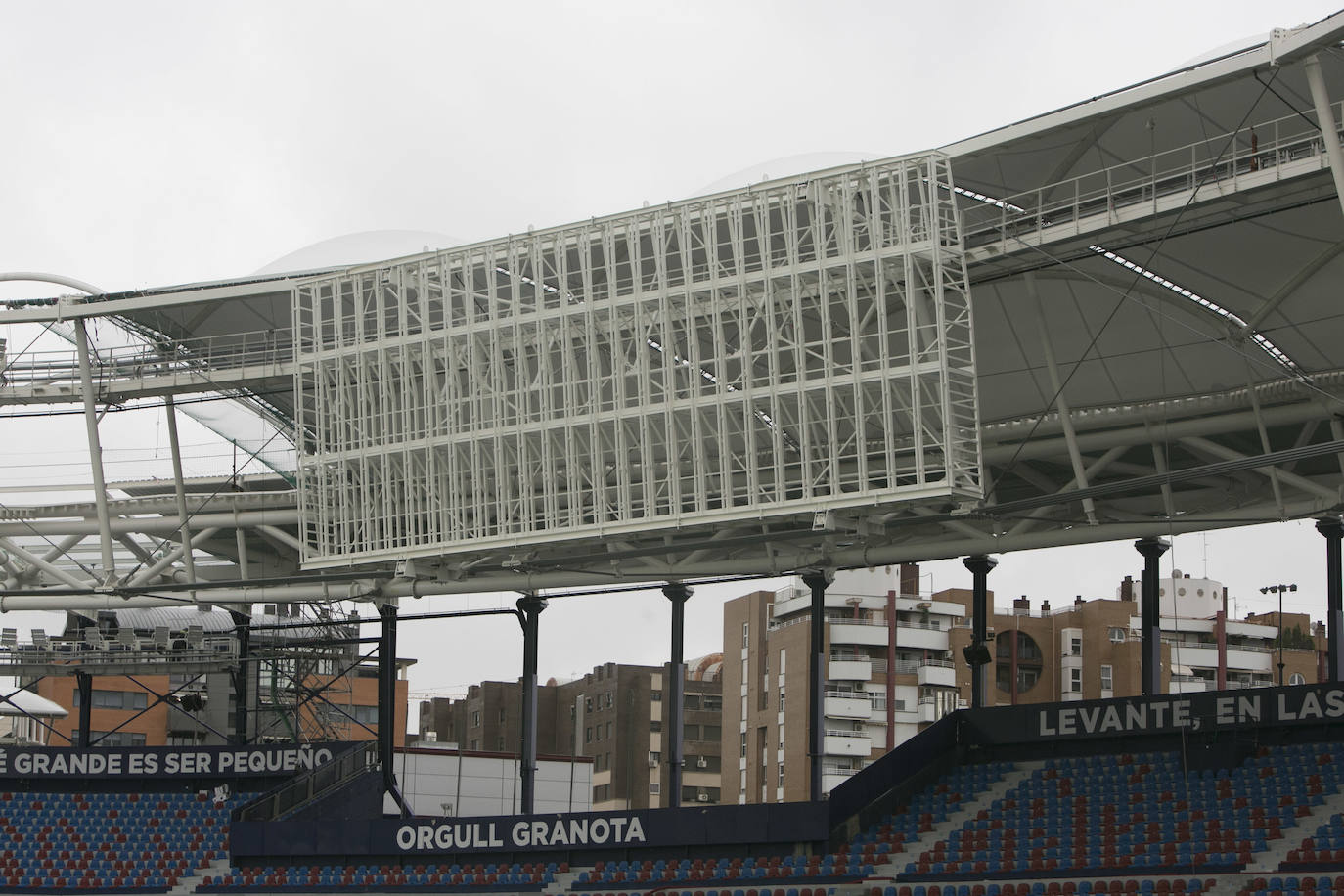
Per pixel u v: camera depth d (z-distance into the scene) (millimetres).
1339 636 49312
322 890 54281
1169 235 42969
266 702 70000
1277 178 40031
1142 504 53969
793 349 47250
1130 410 51062
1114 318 50156
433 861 54531
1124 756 51750
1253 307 47344
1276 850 44281
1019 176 47719
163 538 66250
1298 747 48844
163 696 67062
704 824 51688
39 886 57688
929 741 54312
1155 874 44656
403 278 53500
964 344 45156
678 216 48812
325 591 60219
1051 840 48406
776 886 48688
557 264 50969
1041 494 55812
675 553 56281
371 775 59938
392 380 54219
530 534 51375
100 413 61188
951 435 44906
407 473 53719
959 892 45594
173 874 57125
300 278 55188
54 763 64375
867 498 46094
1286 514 48906
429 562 54375
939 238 44812
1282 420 48562
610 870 51750
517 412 51719
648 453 49531
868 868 48875
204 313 59125
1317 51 37812
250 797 62031
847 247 46031
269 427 64812
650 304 49406
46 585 66375
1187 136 45062
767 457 52719
